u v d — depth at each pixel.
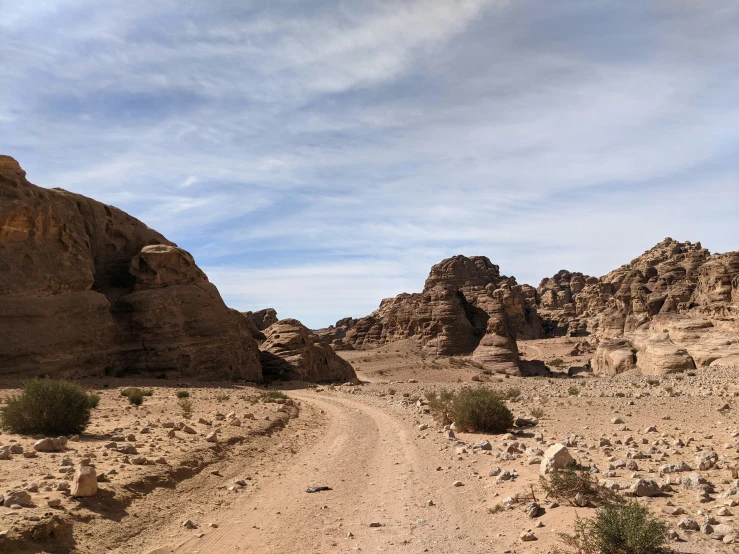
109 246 50.06
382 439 19.28
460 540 8.57
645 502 9.18
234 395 36.28
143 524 9.52
